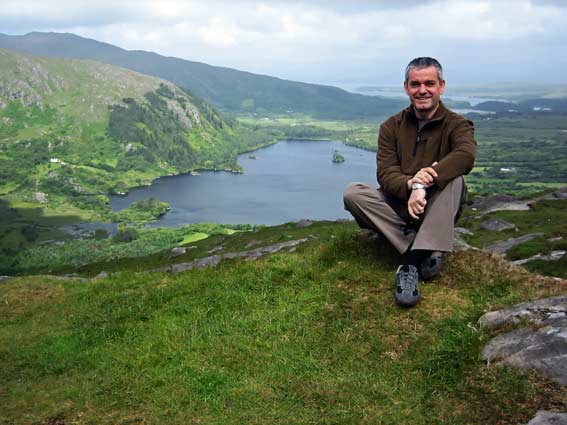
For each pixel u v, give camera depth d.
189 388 2.27
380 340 2.32
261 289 3.06
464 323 2.25
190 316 2.96
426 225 2.52
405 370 2.11
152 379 2.40
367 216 2.72
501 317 2.15
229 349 2.51
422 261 2.67
